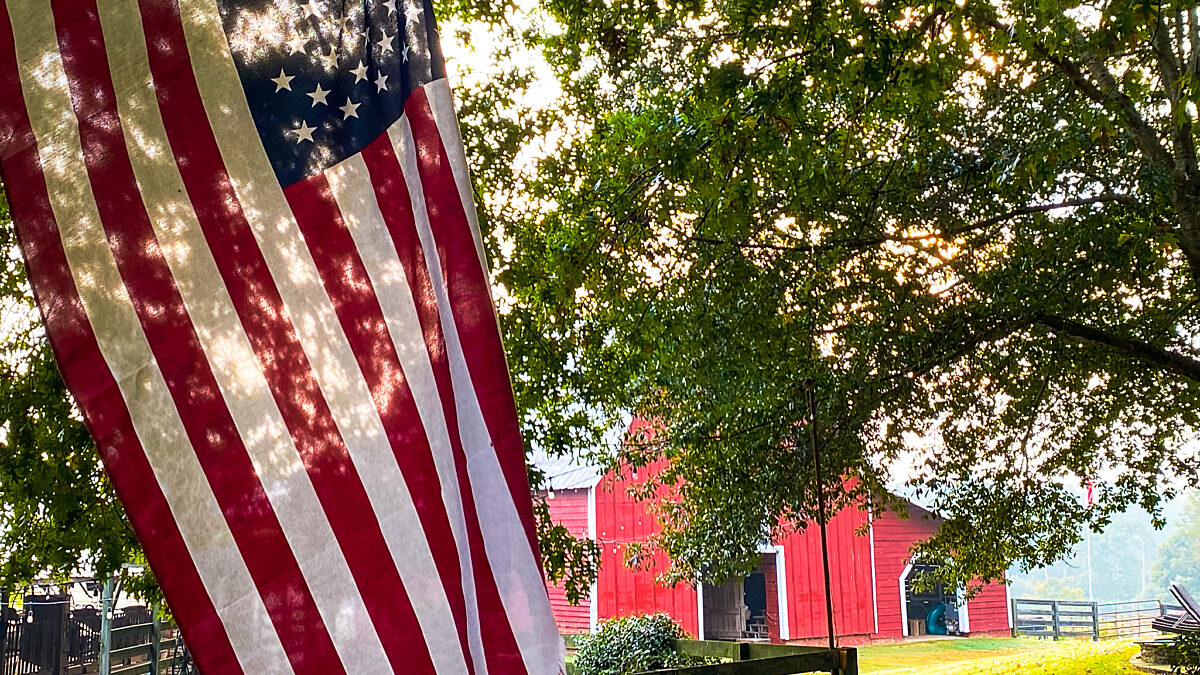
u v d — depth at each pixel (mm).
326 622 2184
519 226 8227
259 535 2188
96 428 2125
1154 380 10969
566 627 22328
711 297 9547
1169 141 9695
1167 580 112750
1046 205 9453
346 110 2492
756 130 7031
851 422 10352
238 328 2268
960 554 11938
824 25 6465
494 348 2531
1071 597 112938
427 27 2615
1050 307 9562
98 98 2281
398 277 2428
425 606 2258
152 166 2297
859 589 23609
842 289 9766
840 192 9227
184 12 2406
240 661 2117
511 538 2449
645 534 21797
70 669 12812
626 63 8766
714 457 10930
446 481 2348
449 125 2576
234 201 2334
